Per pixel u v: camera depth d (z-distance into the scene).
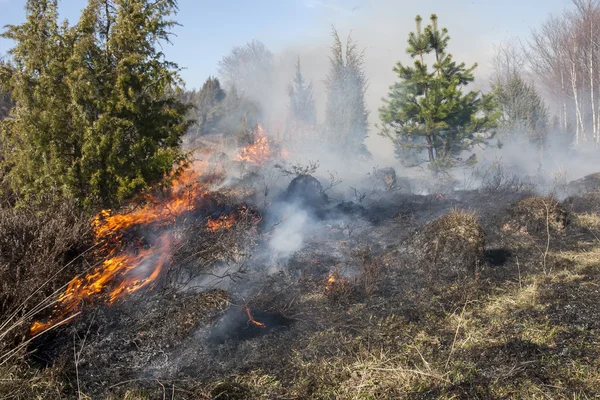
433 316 4.89
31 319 3.99
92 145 6.21
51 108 6.20
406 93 16.70
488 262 6.38
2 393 3.27
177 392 3.56
